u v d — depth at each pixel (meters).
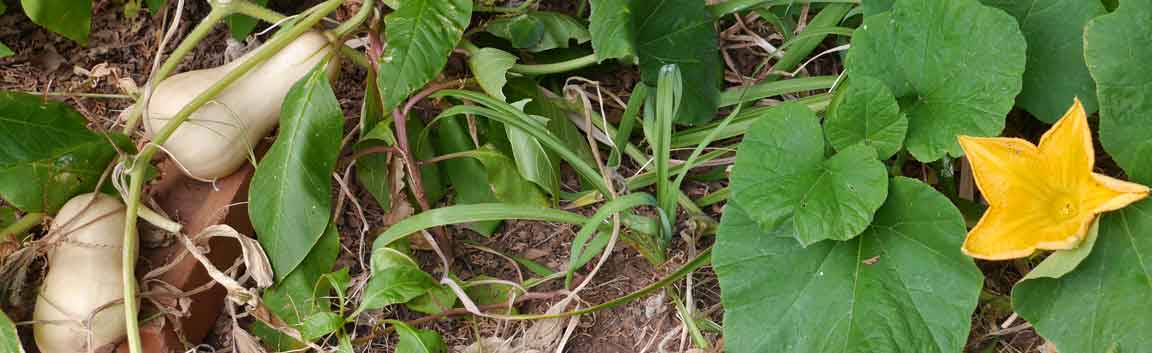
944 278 1.33
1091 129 1.60
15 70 1.65
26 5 1.53
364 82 1.68
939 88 1.41
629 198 1.43
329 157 1.47
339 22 1.66
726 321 1.36
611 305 1.45
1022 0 1.45
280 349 1.47
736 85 1.68
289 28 1.52
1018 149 1.29
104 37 1.70
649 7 1.56
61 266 1.41
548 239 1.58
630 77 1.69
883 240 1.36
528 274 1.56
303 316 1.47
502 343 1.49
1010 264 1.54
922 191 1.36
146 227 1.49
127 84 1.57
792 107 1.39
